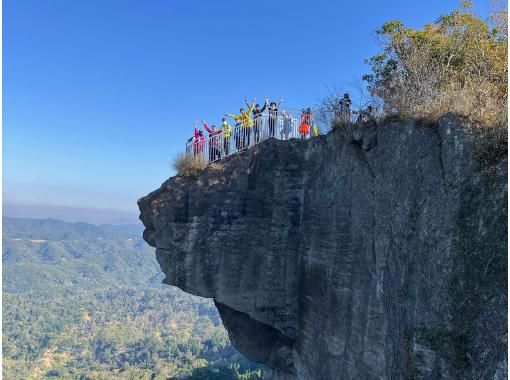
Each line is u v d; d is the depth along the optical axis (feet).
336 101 37.01
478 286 17.57
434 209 21.81
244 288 42.19
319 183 38.14
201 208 43.29
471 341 16.78
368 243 28.84
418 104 27.20
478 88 25.88
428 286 20.71
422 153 24.18
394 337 23.12
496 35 38.14
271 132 44.70
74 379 442.91
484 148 20.02
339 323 32.19
